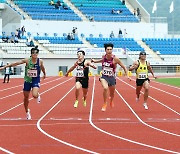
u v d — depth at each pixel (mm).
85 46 78000
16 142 13727
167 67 77000
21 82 53562
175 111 23281
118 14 90250
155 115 21406
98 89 41094
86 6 90125
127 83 51500
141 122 18719
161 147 12789
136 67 24062
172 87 44375
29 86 19078
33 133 15617
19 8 84188
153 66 76062
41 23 80312
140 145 13141
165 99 30844
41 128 16859
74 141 13891
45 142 13719
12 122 18656
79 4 89875
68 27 81938
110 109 24234
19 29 75250
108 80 22109
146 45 82875
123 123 18391
